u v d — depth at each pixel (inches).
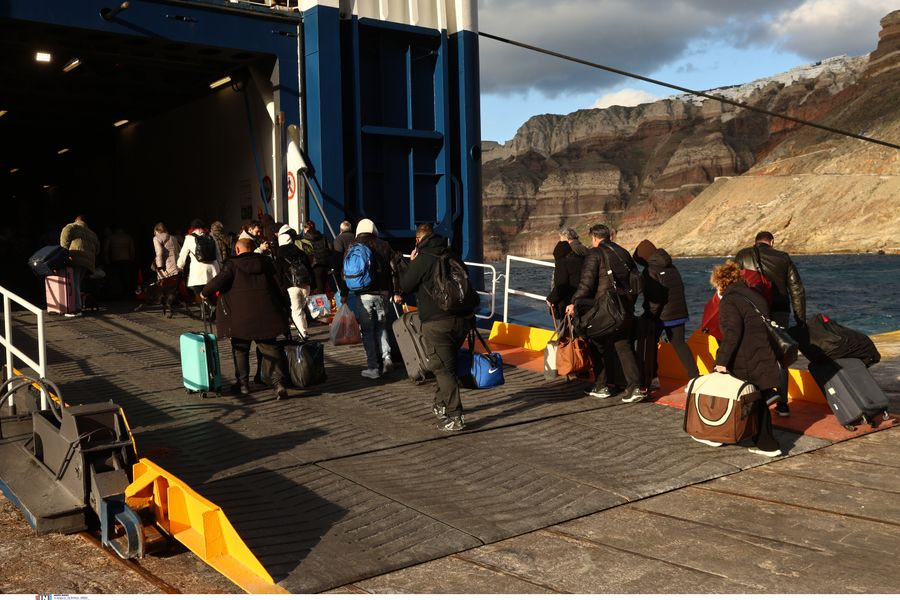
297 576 157.5
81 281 570.6
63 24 442.3
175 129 737.6
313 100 513.3
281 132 517.7
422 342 328.2
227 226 653.3
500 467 228.8
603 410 295.4
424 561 165.9
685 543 174.4
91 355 397.4
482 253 583.8
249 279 308.7
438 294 257.9
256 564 159.0
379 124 541.6
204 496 202.8
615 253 295.0
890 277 4315.9
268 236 502.0
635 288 294.8
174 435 259.9
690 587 151.4
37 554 176.9
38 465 213.6
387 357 355.9
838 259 6924.2
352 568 161.3
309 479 217.3
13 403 247.6
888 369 373.4
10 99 711.7
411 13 547.5
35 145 973.8
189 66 580.1
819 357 267.3
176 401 305.7
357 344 433.4
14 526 195.9
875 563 161.2
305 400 310.0
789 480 217.2
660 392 323.9
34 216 1163.3
